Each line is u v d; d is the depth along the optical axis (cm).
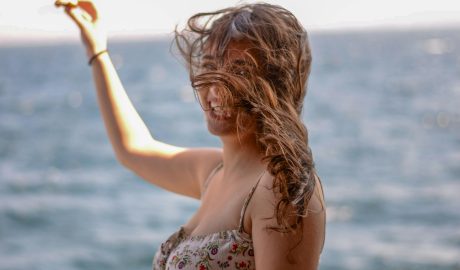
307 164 174
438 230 1734
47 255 1705
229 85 178
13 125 4831
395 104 5044
